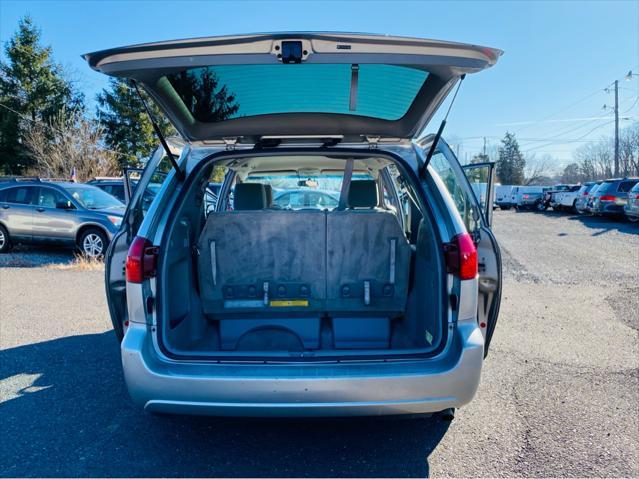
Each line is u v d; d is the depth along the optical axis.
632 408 3.26
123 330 2.92
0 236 10.24
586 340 4.72
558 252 10.85
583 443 2.83
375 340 3.14
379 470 2.59
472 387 2.34
